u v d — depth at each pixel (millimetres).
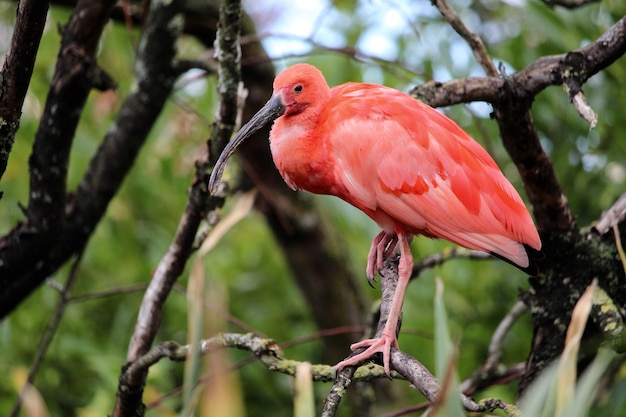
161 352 7516
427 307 11906
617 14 11023
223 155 8203
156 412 10961
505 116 8023
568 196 11430
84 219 10039
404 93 8305
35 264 9766
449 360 4422
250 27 11906
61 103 8984
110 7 8961
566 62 7801
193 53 14141
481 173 7824
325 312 13352
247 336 7086
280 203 12711
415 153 7848
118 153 10117
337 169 8125
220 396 4250
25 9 6293
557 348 8438
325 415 6344
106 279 12867
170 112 13055
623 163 11391
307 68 8469
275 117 8383
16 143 11961
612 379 7770
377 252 8445
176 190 12883
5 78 6574
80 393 12211
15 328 11953
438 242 12109
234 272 13328
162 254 12664
